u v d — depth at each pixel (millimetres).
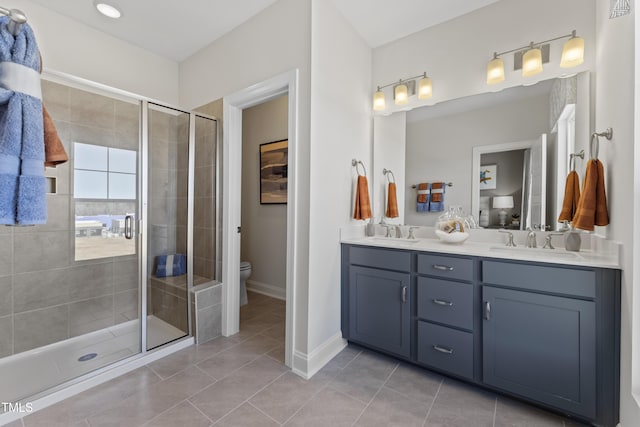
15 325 2018
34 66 898
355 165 2400
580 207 1476
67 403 1559
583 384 1370
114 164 2461
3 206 826
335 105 2127
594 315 1344
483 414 1519
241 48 2309
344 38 2229
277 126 3484
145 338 2020
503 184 2045
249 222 3795
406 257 1940
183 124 2541
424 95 2309
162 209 2602
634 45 1141
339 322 2225
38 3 2088
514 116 2002
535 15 1923
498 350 1606
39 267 2117
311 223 1888
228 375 1848
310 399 1623
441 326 1802
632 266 1158
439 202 2314
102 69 2426
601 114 1587
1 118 847
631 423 1142
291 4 1966
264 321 2734
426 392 1699
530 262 1502
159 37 2502
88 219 2332
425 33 2371
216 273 2510
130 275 2553
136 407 1537
